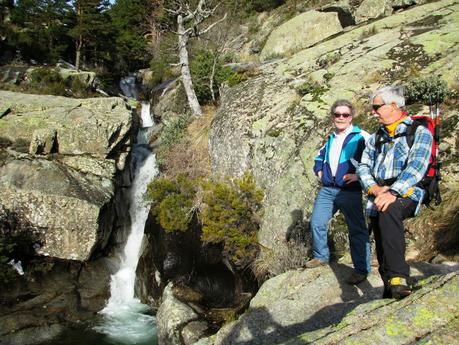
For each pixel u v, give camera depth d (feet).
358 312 10.19
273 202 29.63
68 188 38.14
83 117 45.11
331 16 66.18
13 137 42.70
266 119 36.04
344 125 14.24
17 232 36.78
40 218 36.99
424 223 20.16
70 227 37.24
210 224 29.94
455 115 25.17
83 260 37.70
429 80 28.07
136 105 67.82
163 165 43.47
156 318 31.81
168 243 36.52
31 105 46.32
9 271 34.37
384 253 10.52
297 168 29.27
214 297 31.35
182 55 49.70
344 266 16.42
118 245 42.93
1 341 28.99
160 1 90.33
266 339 14.29
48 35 78.23
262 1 98.58
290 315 14.88
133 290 38.22
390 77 33.65
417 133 10.03
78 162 41.88
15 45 73.31
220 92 50.01
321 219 15.43
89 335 30.53
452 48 34.01
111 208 40.81
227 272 31.65
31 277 35.22
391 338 8.70
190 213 34.88
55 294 34.42
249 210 30.91
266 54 69.82
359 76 35.35
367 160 11.25
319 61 42.68
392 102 10.32
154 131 53.98
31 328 30.55
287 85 40.16
